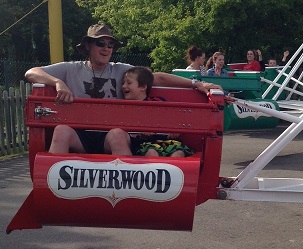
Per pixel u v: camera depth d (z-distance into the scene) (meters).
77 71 5.32
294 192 4.96
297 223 6.93
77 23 29.17
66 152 4.57
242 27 16.42
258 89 10.90
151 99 5.27
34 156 4.69
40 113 4.59
